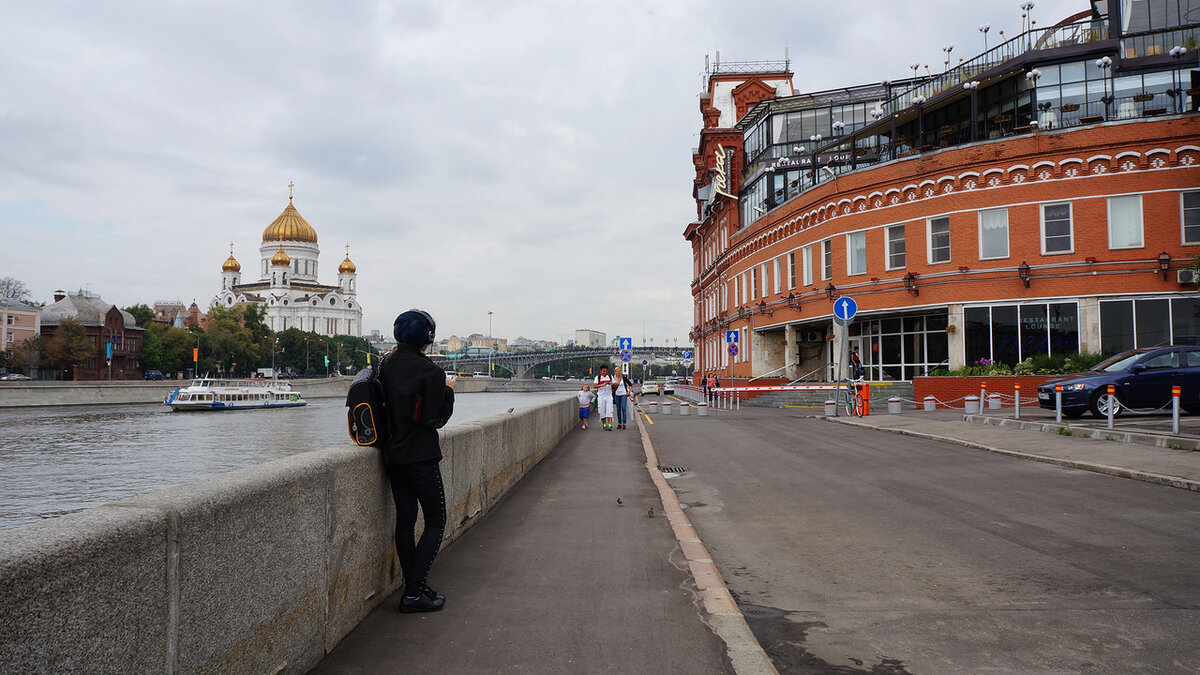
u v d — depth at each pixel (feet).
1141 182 81.82
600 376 71.26
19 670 7.10
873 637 15.71
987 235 89.04
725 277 161.89
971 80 98.84
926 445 49.03
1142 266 81.51
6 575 6.95
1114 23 90.27
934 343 96.02
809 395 105.70
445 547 22.77
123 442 137.90
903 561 21.42
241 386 281.33
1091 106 91.09
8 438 142.00
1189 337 79.97
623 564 21.04
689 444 55.57
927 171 93.45
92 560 8.04
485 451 28.66
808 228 112.68
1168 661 14.06
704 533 26.03
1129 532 23.76
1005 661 14.26
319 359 565.12
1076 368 79.41
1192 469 32.81
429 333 16.87
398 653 14.17
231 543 10.81
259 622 11.57
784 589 19.26
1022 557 21.33
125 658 8.55
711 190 182.29
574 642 14.90
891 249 97.86
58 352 315.37
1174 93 85.81
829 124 134.72
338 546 14.73
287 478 12.57
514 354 631.97
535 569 20.48
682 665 13.78
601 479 37.83
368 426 15.89
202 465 107.65
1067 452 40.45
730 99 185.26
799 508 29.76
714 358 176.55
